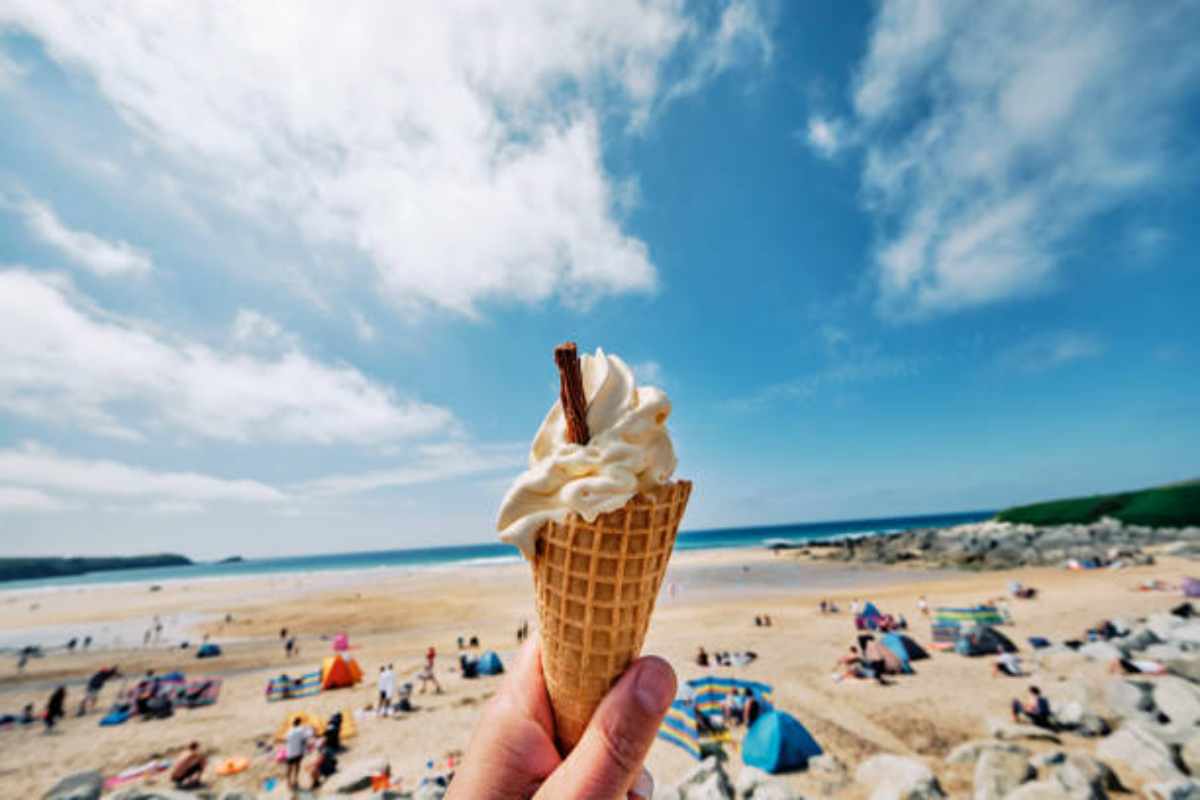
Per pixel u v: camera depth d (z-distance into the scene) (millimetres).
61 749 12906
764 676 14461
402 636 26578
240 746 12375
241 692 17219
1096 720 9695
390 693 14289
